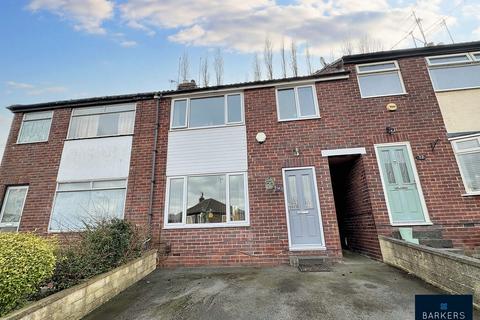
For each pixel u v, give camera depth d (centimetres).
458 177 649
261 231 686
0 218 810
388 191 672
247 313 357
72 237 688
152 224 736
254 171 742
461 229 609
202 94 859
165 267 684
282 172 728
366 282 462
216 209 730
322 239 654
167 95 875
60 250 429
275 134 770
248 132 786
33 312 293
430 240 594
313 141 744
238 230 697
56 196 811
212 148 788
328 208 677
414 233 617
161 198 762
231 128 798
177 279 558
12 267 292
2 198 830
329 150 727
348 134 734
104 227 546
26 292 310
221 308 380
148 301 430
